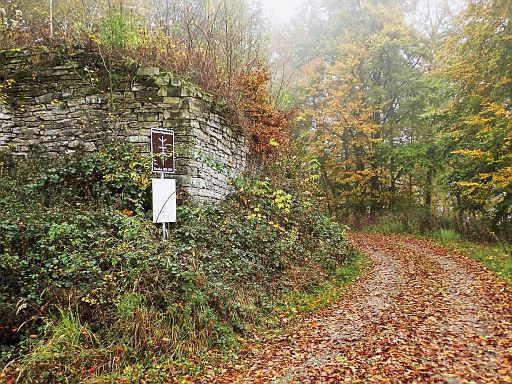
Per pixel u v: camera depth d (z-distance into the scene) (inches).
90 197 340.2
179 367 216.5
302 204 508.1
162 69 379.2
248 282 321.4
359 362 216.7
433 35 995.9
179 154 363.3
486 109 565.0
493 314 287.3
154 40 420.5
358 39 989.2
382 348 232.5
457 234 722.2
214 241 331.9
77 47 379.9
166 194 304.2
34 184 335.0
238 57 524.4
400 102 978.7
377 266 502.0
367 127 932.6
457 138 650.2
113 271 249.3
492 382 184.5
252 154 513.0
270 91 588.1
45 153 374.6
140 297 236.7
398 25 942.4
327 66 1032.8
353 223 998.4
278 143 526.0
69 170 350.6
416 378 193.2
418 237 790.5
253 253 360.2
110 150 360.8
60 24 461.4
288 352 242.8
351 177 981.8
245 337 263.1
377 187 1038.4
